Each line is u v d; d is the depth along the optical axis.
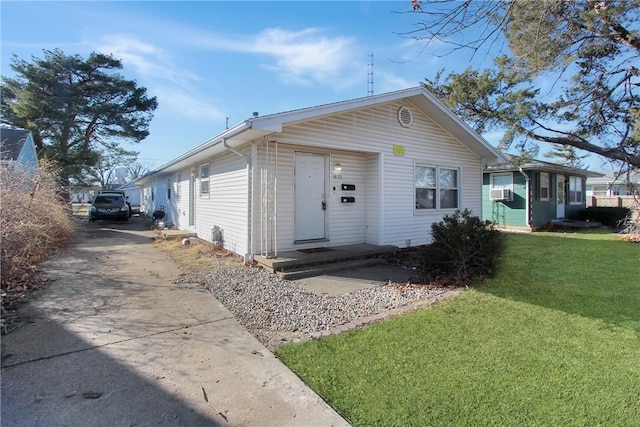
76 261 7.34
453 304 4.57
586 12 6.22
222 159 8.83
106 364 2.94
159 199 18.80
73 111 19.95
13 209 6.23
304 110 6.30
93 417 2.24
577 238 11.62
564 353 3.15
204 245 9.34
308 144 7.12
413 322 3.94
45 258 7.43
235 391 2.56
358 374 2.80
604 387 2.60
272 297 4.88
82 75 20.81
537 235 12.72
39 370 2.82
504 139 13.70
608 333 3.61
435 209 9.66
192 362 3.00
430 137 9.49
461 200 10.34
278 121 5.97
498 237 6.42
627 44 7.83
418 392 2.54
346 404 2.41
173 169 13.84
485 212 16.39
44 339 3.41
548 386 2.61
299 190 7.67
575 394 2.51
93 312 4.21
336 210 8.23
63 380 2.67
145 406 2.37
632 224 11.25
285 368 2.91
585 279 5.88
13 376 2.71
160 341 3.42
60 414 2.26
